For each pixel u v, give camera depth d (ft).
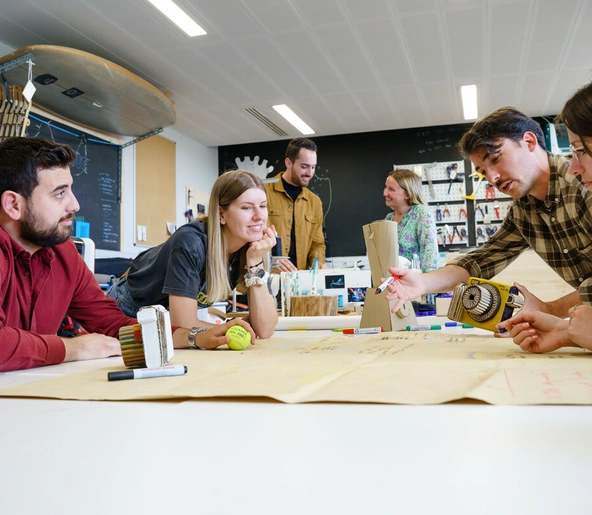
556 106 17.15
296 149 11.31
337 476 0.99
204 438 1.30
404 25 11.98
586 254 4.67
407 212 10.34
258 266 4.96
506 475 0.96
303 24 11.89
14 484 0.99
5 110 9.06
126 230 16.12
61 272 4.03
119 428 1.43
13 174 3.41
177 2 10.87
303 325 5.75
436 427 1.34
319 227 12.24
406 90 15.79
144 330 2.53
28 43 12.35
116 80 11.51
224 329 3.65
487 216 18.21
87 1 10.75
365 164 19.85
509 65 14.12
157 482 0.98
